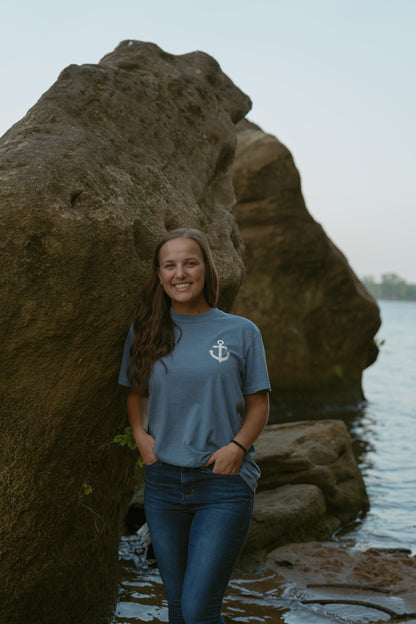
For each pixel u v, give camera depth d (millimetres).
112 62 4785
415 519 5715
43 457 3057
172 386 2775
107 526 3699
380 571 4340
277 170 11438
